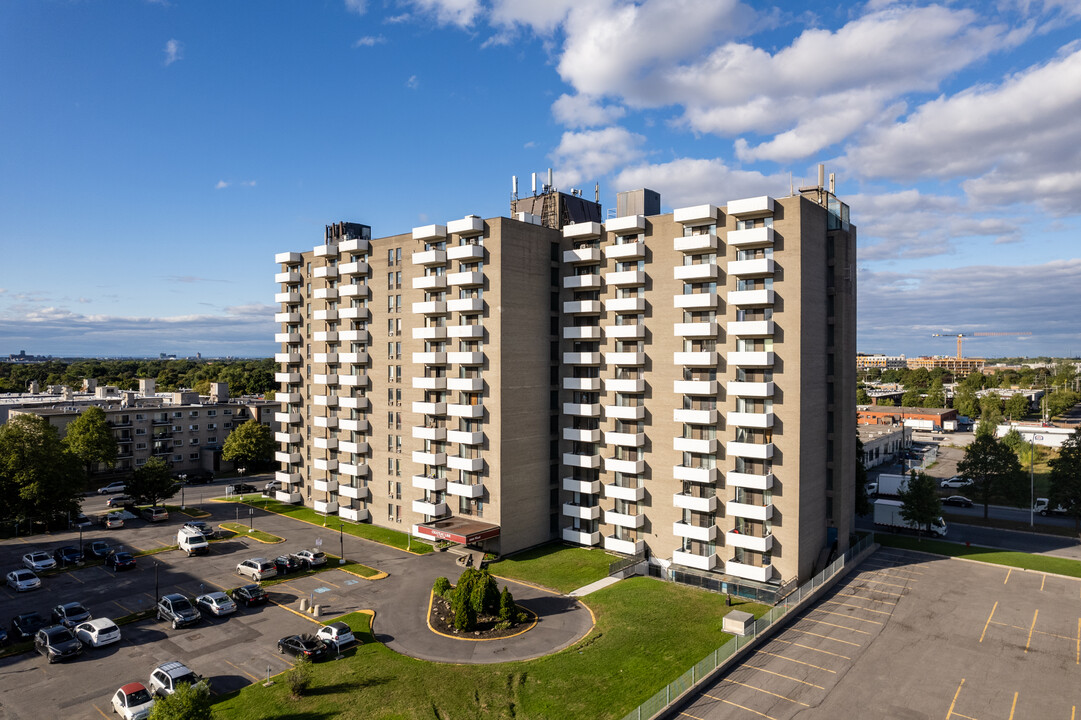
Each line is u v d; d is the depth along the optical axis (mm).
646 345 64812
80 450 100750
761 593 52250
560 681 39125
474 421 67812
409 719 35094
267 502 91875
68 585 56938
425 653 43219
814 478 59000
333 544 70312
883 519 78500
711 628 46844
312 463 88875
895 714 35594
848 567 61062
